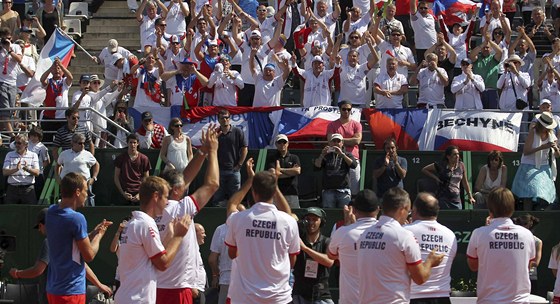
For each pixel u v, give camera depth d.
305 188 52.62
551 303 33.91
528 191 50.19
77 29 75.25
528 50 62.28
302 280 35.53
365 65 57.38
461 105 56.75
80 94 58.31
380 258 26.55
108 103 58.62
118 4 79.38
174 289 28.34
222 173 51.16
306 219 35.97
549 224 48.44
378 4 67.56
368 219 28.78
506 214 28.88
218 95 57.44
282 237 27.69
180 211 27.72
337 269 46.75
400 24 64.12
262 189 27.81
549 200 50.38
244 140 51.62
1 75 60.06
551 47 68.12
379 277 26.58
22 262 49.88
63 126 54.47
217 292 40.97
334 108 55.88
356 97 57.47
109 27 76.75
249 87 58.53
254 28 62.78
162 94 58.34
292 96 62.09
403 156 53.81
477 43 68.62
